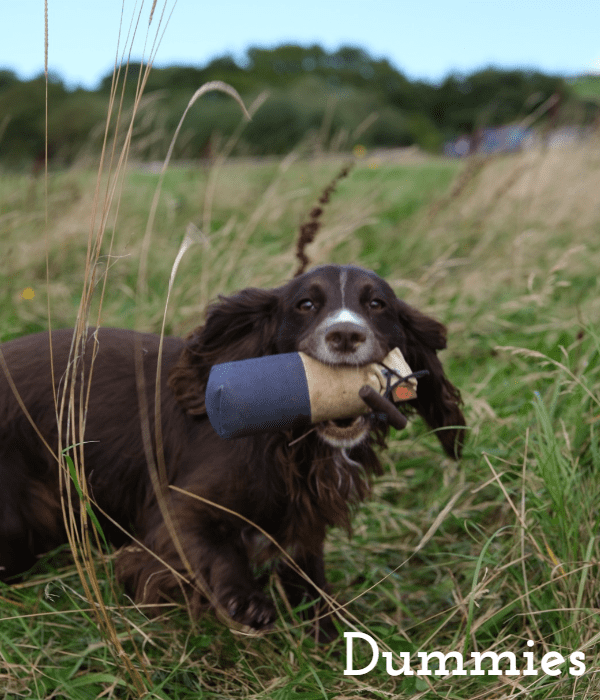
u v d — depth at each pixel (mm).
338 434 2344
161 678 2271
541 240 5719
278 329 2559
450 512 3049
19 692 2186
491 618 2445
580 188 6434
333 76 49375
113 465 2779
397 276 5316
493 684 2201
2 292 4773
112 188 2100
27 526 2777
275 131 18250
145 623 2396
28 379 2795
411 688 2221
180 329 4305
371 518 3266
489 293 5004
